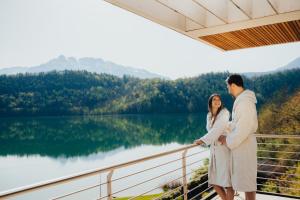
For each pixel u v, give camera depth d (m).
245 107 2.91
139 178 34.38
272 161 23.98
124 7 3.05
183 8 3.26
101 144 48.78
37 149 48.03
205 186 12.40
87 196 28.67
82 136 49.97
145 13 3.29
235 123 3.00
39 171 41.59
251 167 3.00
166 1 2.96
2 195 1.55
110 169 2.29
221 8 3.45
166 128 48.47
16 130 48.84
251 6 3.46
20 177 40.25
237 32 4.05
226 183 3.15
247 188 2.98
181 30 3.95
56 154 46.91
